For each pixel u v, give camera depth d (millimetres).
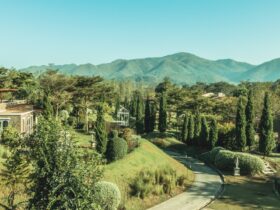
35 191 11680
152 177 35281
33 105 58281
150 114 76875
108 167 33406
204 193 36625
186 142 68688
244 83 138625
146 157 41375
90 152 12547
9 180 12938
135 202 30625
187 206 31625
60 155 11555
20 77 62781
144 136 75688
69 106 74438
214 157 54062
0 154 24703
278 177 45562
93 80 67250
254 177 45688
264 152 54656
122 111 89375
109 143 35875
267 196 36344
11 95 71188
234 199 34812
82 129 59344
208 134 62531
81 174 11586
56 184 11352
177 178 38781
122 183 31703
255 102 82625
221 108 89438
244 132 56156
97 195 12172
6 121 43188
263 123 54812
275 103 82062
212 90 195500
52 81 61781
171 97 85125
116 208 26734
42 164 11633
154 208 30547
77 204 11195
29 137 12031
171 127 89438
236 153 48969
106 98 83312
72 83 63875
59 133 11906
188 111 85125
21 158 12398
